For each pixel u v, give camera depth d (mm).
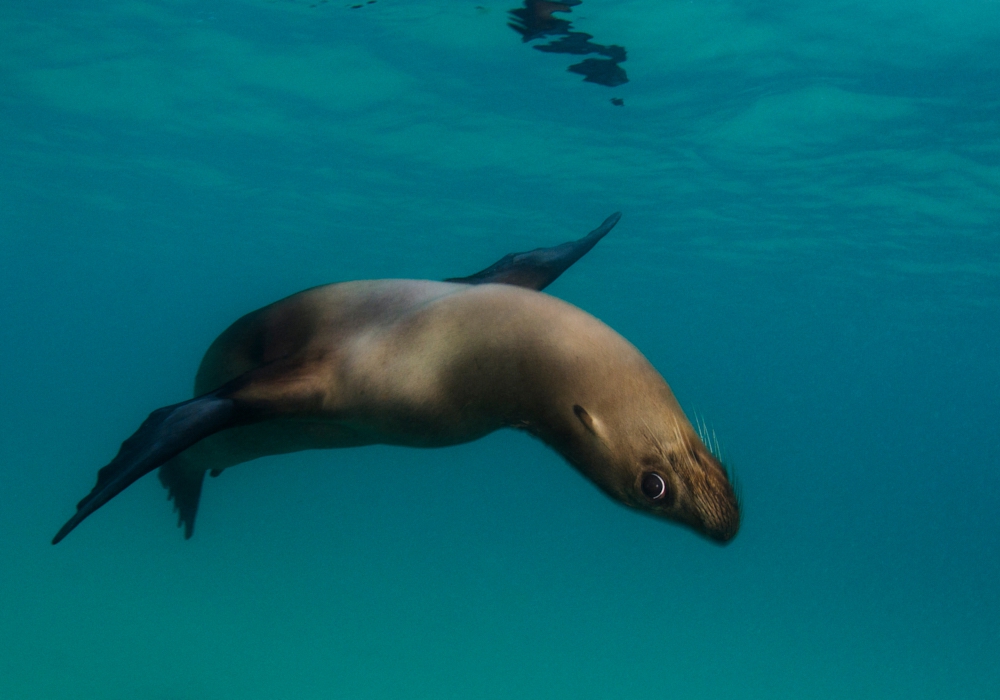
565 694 15508
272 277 46375
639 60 14562
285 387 2949
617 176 20828
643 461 2354
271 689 13625
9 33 15828
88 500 2387
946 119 15453
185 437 2592
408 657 16906
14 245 46156
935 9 11898
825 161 18266
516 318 2695
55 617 16109
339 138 19953
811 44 13398
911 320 39125
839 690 16938
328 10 13781
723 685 16844
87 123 20781
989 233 22078
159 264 46312
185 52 15961
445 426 2859
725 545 2264
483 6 13062
